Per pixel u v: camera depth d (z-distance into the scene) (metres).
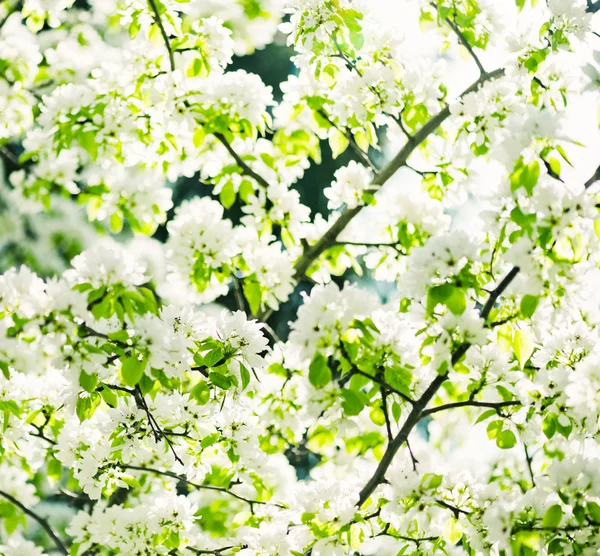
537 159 2.49
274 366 3.60
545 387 2.83
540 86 3.64
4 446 3.53
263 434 3.78
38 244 5.82
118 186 3.95
